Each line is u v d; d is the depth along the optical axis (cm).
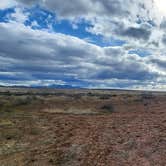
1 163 1082
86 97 4597
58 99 3938
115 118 1950
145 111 2452
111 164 948
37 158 1110
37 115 2262
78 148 1164
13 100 3219
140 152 1030
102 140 1259
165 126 1427
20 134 1534
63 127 1689
